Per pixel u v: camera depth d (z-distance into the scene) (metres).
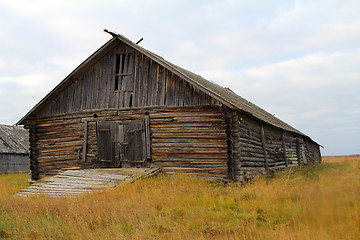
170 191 11.44
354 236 6.12
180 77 16.11
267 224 7.53
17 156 34.88
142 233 6.85
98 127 17.86
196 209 9.04
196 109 15.89
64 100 19.14
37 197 11.75
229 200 9.91
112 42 17.72
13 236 6.95
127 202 9.77
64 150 18.70
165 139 16.27
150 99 16.94
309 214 7.34
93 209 8.75
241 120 15.89
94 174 14.78
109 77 18.16
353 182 9.97
